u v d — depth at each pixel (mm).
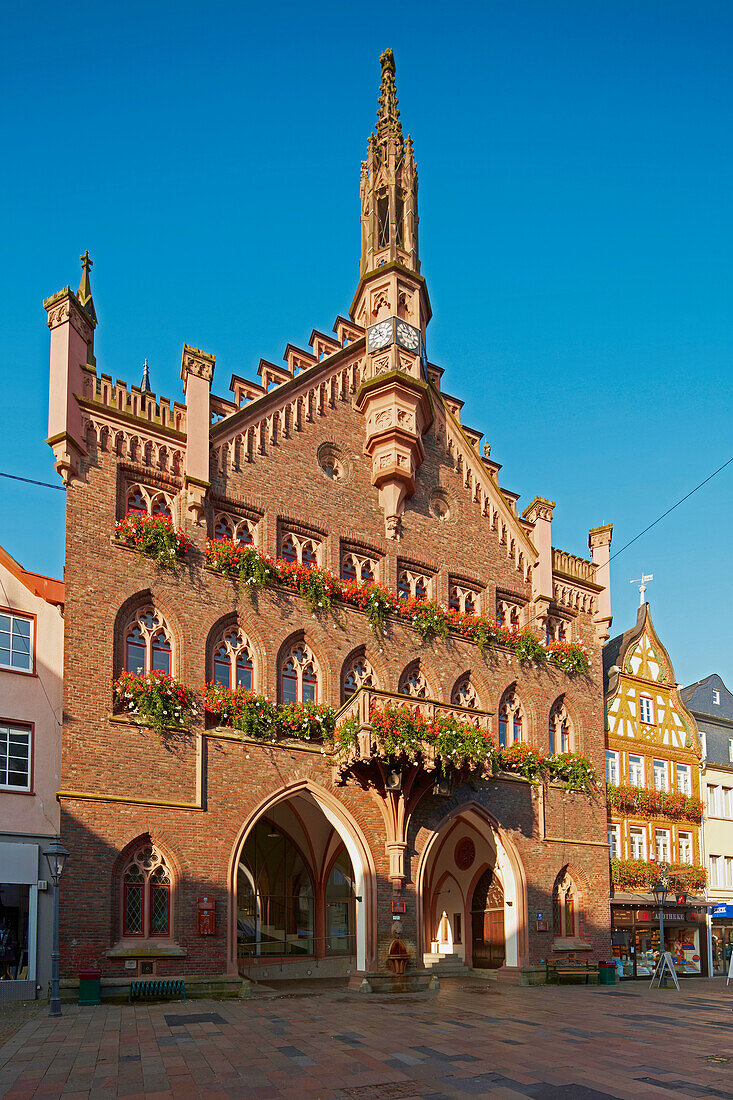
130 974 22609
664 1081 14102
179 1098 12477
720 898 42938
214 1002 22609
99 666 23969
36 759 23297
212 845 24703
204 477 27016
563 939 33156
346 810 27688
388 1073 14281
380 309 33625
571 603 37719
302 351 31609
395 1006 23000
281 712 26906
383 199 36188
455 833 36438
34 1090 12867
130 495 26234
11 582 24172
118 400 26312
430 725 27406
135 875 23484
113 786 23406
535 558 36375
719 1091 13477
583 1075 14406
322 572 29281
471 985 30078
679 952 40250
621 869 38000
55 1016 19516
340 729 27312
